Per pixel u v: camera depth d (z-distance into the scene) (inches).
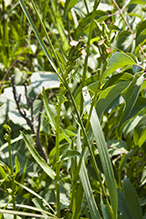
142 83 34.6
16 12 69.5
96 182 40.6
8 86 53.2
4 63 55.4
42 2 64.8
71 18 59.8
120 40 40.9
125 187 37.3
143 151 40.4
